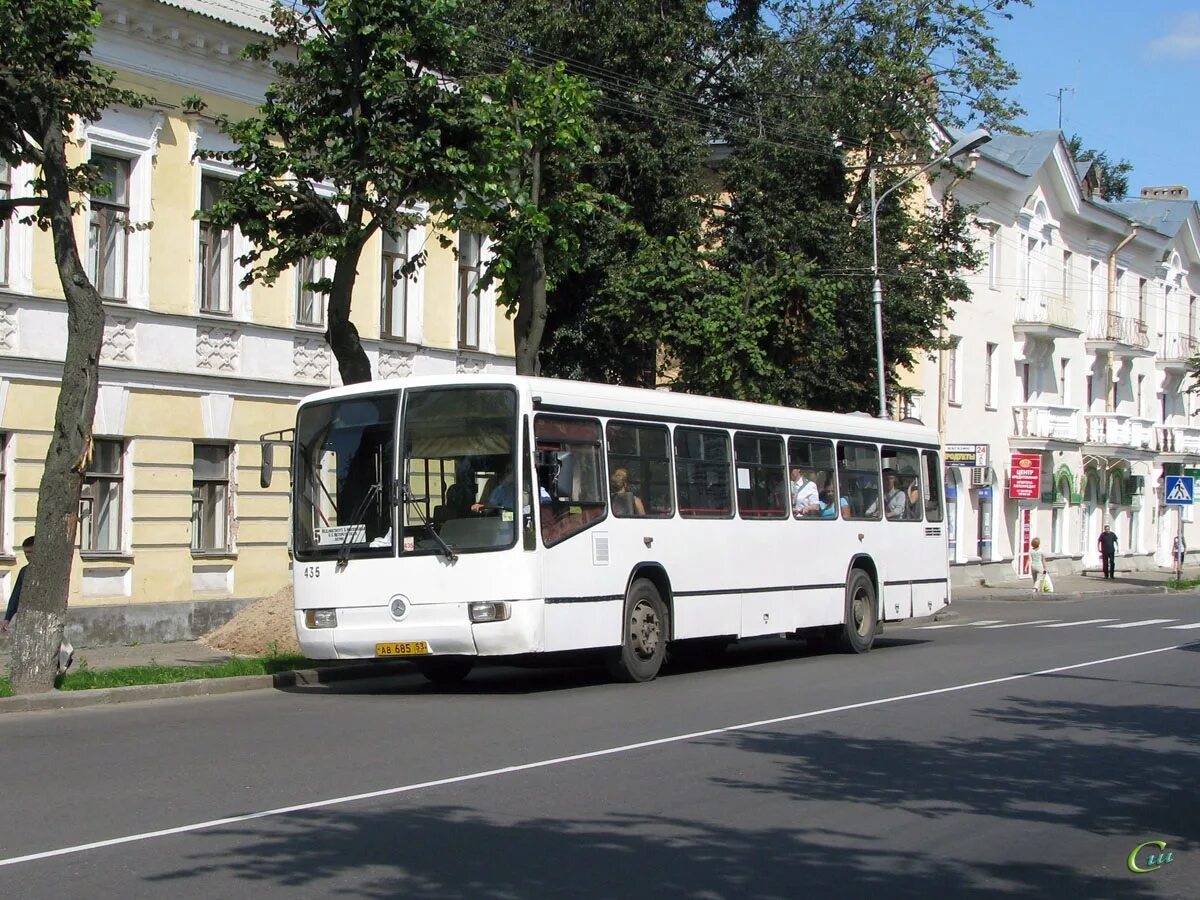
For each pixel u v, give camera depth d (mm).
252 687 17109
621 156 32156
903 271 34719
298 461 16688
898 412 44000
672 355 30469
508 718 14000
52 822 8852
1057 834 9164
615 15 31703
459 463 15969
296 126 18297
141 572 24078
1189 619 33250
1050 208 55812
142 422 24078
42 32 14875
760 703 15344
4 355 21891
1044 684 17625
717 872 7891
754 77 34875
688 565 18391
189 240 24938
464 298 30969
